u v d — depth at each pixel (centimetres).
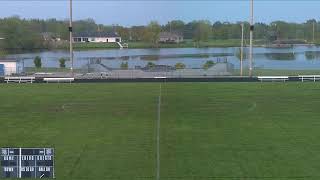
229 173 2738
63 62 10200
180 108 4672
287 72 8175
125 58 14225
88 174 2736
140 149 3234
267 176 2681
